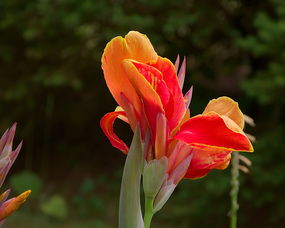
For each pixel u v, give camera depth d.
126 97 1.29
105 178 10.09
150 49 1.28
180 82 1.33
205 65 9.55
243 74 11.41
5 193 1.24
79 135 10.91
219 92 10.30
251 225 7.86
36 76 8.83
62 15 8.30
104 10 8.20
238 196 7.57
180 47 9.25
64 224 8.56
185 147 1.29
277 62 6.91
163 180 1.28
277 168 6.94
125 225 1.27
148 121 1.28
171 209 8.41
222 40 9.38
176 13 8.04
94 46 8.76
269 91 6.65
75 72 8.89
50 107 9.82
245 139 1.20
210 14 8.59
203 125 1.23
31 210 8.84
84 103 10.73
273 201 7.37
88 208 8.98
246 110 9.87
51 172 10.41
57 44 8.87
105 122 1.36
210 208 7.59
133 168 1.27
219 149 1.26
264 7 8.80
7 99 9.23
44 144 10.62
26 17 8.84
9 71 9.29
